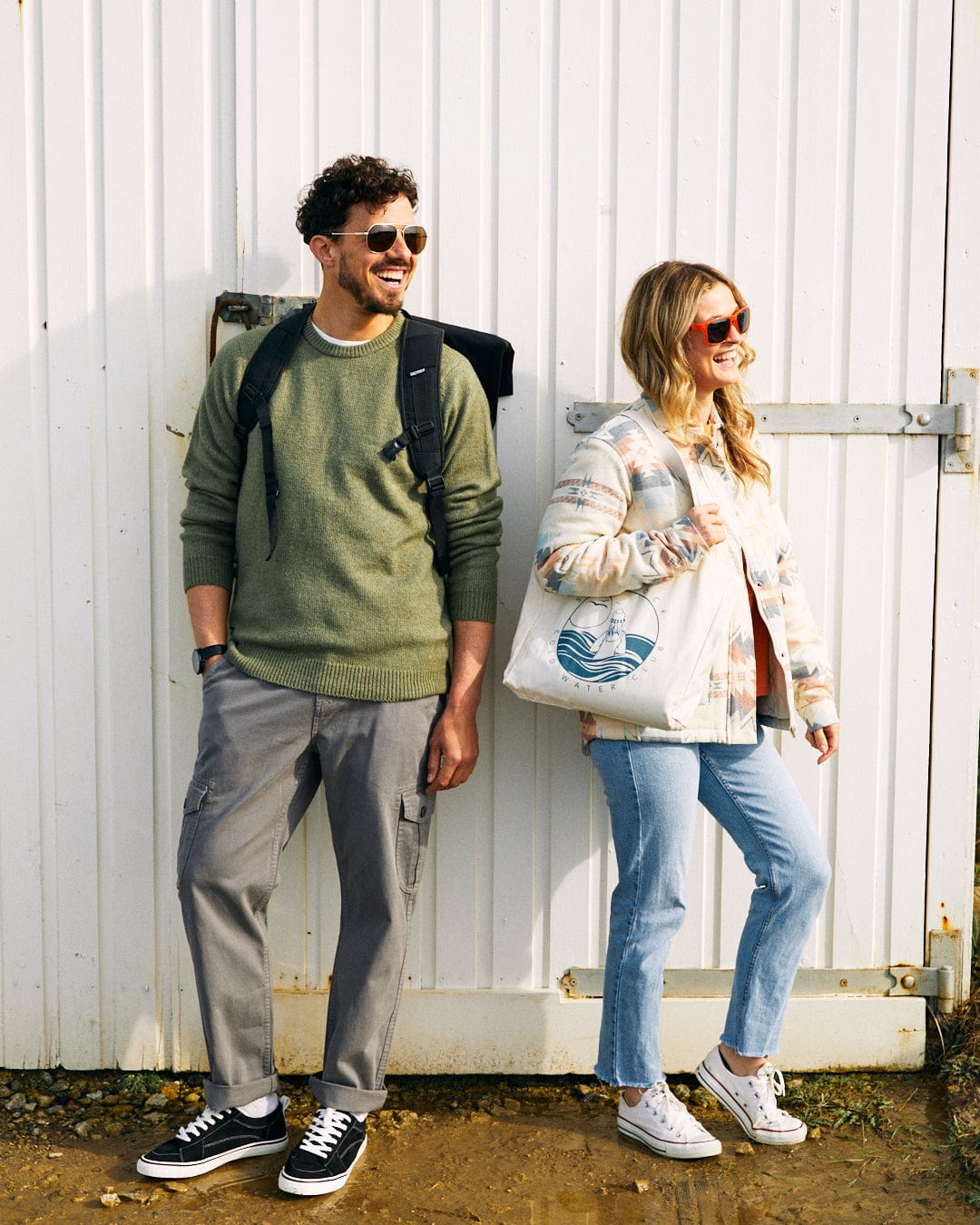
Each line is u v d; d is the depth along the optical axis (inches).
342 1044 100.3
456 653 101.7
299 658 96.8
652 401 98.9
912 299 111.6
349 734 97.4
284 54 107.0
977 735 127.1
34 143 107.6
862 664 114.8
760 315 111.6
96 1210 96.1
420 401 97.3
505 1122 109.6
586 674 94.8
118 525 111.0
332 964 115.4
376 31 107.1
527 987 116.5
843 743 115.3
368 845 98.7
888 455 113.2
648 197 109.7
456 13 107.3
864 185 110.3
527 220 109.6
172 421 110.3
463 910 115.3
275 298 108.8
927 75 109.3
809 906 101.2
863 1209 96.3
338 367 97.5
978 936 125.8
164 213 108.3
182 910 100.2
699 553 92.7
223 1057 100.9
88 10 106.3
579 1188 99.1
